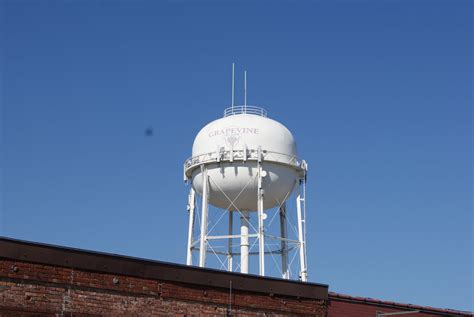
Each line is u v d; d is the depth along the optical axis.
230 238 42.62
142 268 26.19
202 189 40.72
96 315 24.91
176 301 26.67
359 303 33.59
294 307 29.33
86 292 24.91
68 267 24.73
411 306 35.34
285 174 40.38
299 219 40.84
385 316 34.09
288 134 41.72
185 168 41.75
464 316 37.12
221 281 27.80
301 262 40.00
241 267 40.28
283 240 40.53
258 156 39.44
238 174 39.56
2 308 23.25
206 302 27.33
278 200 40.84
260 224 38.84
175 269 26.89
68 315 24.36
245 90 44.47
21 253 23.94
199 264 38.84
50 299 24.16
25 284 23.83
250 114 42.53
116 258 25.73
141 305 25.88
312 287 29.91
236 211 42.38
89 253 25.22
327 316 31.55
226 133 40.41
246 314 28.12
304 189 41.66
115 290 25.48
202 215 39.62
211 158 40.03
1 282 23.41
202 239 39.19
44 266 24.31
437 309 36.41
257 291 28.58
